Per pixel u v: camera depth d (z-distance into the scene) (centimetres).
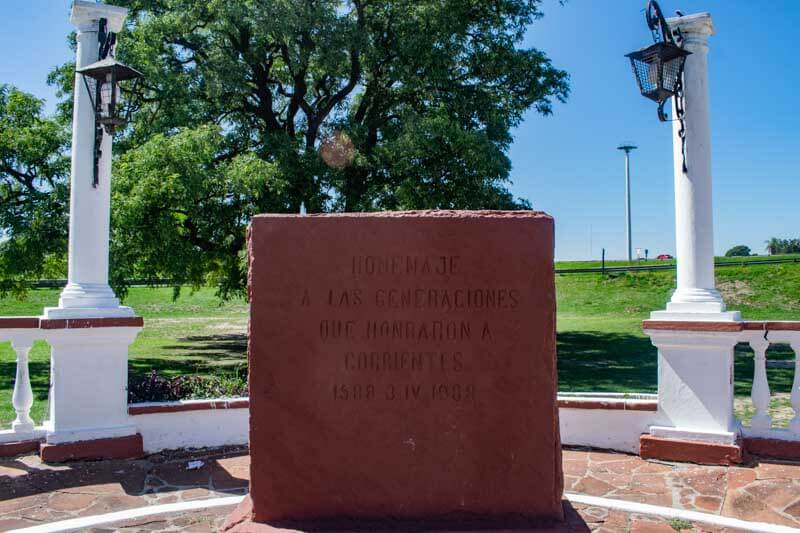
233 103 1653
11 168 1277
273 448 415
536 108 1798
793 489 523
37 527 450
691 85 646
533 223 424
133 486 550
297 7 1422
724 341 602
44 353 1636
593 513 479
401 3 1636
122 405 644
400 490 415
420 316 420
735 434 601
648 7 620
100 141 648
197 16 1488
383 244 423
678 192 657
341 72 1697
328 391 418
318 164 1483
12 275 1331
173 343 1944
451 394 418
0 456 611
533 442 415
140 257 1248
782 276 2875
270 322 419
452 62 1628
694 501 508
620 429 662
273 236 422
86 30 664
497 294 421
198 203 1365
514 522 409
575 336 2106
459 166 1448
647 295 3047
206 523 464
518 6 1752
